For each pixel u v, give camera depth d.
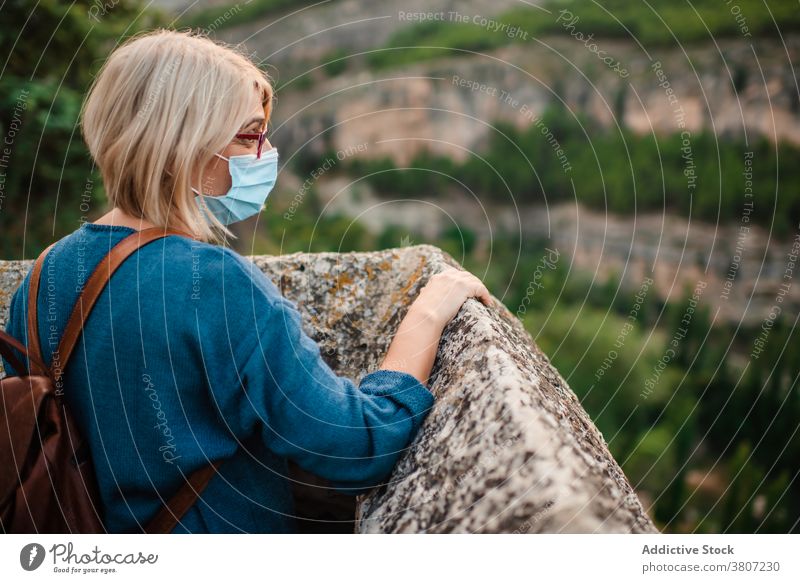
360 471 0.85
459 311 1.04
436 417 0.87
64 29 3.27
